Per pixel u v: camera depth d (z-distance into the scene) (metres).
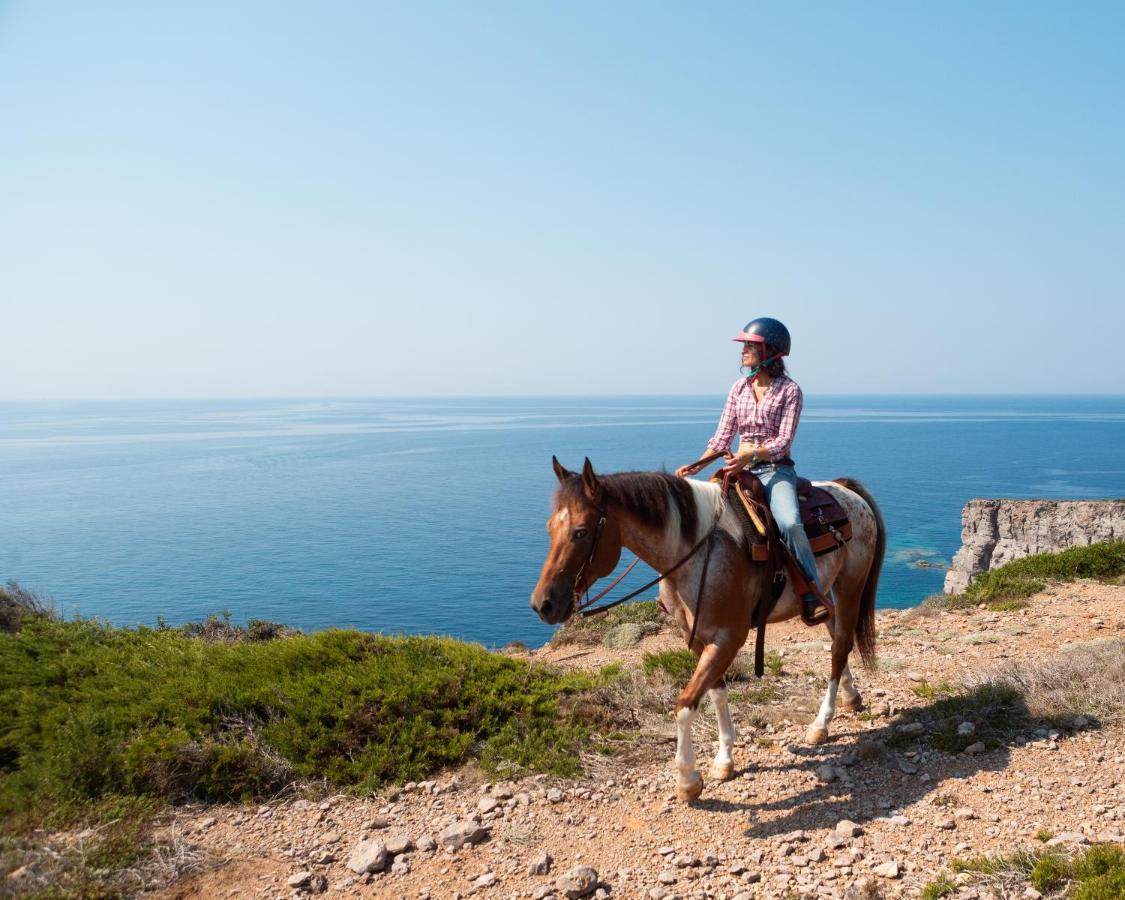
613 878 4.00
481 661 6.74
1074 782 4.54
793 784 4.95
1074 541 40.47
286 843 4.41
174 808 4.76
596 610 4.76
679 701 4.73
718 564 4.79
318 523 114.75
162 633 7.89
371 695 5.79
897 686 6.60
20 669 6.41
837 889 3.74
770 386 5.30
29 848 3.91
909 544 87.62
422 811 4.77
